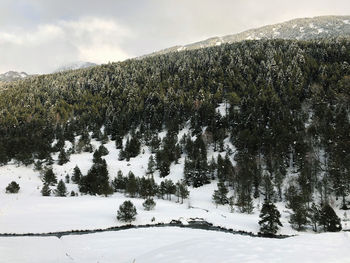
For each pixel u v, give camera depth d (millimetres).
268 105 123812
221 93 158125
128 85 194750
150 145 130000
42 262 25781
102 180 92125
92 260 26766
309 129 97625
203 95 153500
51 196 82812
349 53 157250
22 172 110625
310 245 17875
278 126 102750
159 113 153375
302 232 59094
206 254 16531
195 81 174500
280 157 91750
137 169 113625
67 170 113438
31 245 32469
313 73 147750
